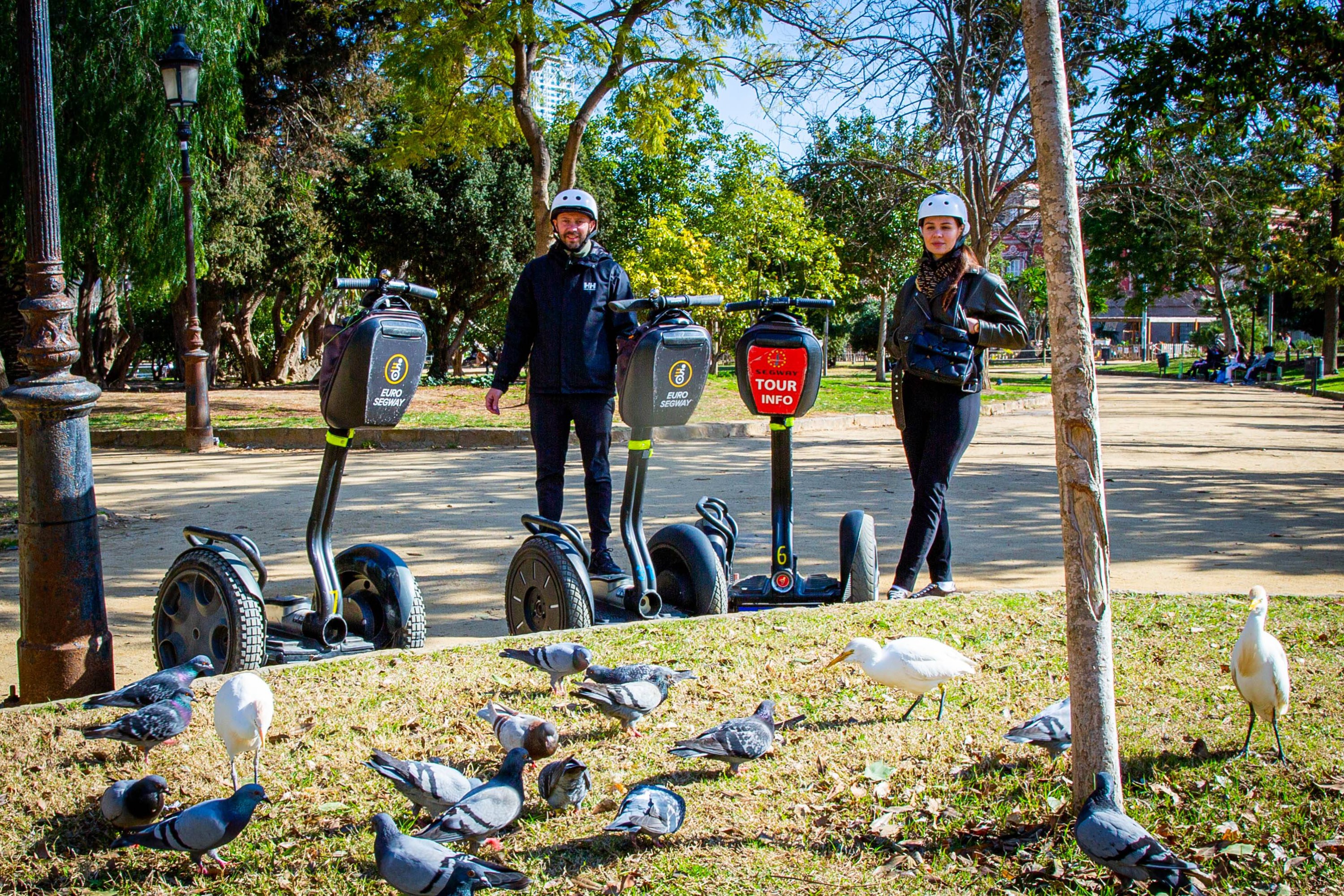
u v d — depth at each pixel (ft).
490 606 23.29
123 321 134.62
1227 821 11.82
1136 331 287.69
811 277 123.34
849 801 12.60
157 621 18.17
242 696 12.42
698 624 18.98
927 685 14.46
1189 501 35.73
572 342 19.85
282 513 34.19
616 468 44.24
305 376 153.58
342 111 104.83
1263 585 23.72
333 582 17.81
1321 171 128.06
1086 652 11.47
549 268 19.99
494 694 16.08
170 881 11.12
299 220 105.29
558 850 11.54
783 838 11.80
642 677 14.51
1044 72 11.10
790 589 21.06
